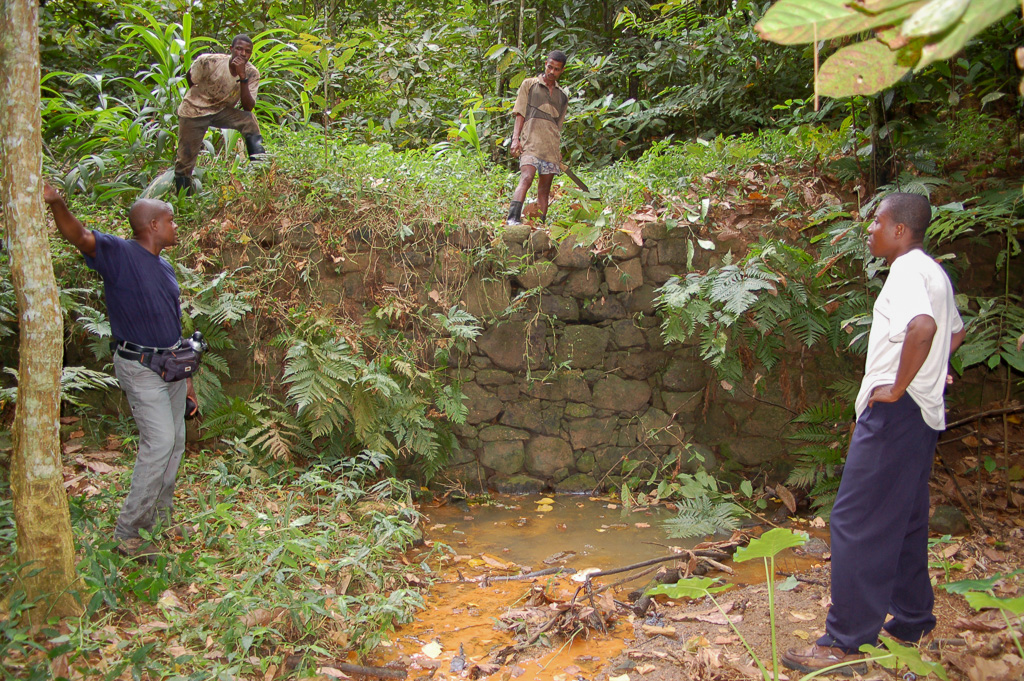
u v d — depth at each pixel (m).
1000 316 4.14
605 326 4.87
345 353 4.55
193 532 3.43
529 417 4.88
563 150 7.39
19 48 2.37
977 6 0.58
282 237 4.77
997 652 2.60
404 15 7.86
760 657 2.71
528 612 3.13
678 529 4.15
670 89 7.23
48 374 2.55
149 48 5.84
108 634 2.53
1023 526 3.94
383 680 2.65
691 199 5.01
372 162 5.00
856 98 4.98
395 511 4.07
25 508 2.55
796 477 4.52
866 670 2.49
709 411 4.86
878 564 2.46
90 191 5.16
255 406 4.48
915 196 2.57
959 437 4.48
